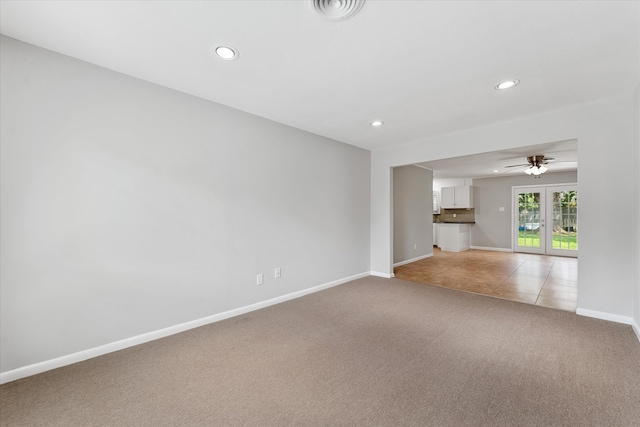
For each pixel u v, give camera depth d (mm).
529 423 1473
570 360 2092
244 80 2432
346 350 2277
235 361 2113
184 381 1863
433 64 2168
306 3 1527
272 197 3430
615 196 2764
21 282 1899
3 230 1841
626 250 2723
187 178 2693
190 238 2715
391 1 1509
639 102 2432
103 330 2225
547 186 7293
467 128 3730
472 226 8617
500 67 2213
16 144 1880
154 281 2488
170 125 2582
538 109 3057
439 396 1699
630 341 2377
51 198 2006
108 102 2246
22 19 1666
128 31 1782
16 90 1879
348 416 1538
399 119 3387
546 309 3213
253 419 1521
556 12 1596
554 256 7027
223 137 2961
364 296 3754
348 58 2090
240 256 3109
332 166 4262
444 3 1526
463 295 3785
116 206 2283
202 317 2797
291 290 3652
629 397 1670
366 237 4922
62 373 1953
